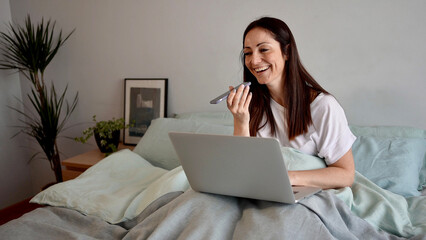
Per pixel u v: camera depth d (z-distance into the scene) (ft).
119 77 8.43
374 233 3.08
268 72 4.09
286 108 4.36
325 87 6.59
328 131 3.99
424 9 5.72
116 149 7.61
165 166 5.93
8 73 8.89
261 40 3.99
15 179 9.23
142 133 8.21
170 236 2.86
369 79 6.27
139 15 7.97
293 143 4.39
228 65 7.32
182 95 7.88
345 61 6.38
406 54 5.96
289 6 6.63
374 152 5.08
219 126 6.23
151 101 8.05
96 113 8.82
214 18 7.27
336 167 3.93
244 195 3.14
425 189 4.89
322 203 3.21
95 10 8.34
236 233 2.80
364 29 6.16
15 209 9.00
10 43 8.36
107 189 4.70
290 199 2.91
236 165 2.89
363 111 6.40
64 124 9.14
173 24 7.68
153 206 3.67
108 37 8.35
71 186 4.63
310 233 2.75
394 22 5.95
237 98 3.79
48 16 8.75
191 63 7.66
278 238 2.61
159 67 7.99
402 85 6.07
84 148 9.07
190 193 3.35
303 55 6.66
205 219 2.87
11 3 8.92
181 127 6.41
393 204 3.81
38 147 9.43
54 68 8.96
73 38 8.66
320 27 6.46
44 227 3.37
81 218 3.76
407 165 4.78
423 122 6.02
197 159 3.06
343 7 6.24
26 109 9.28
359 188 4.00
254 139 2.63
